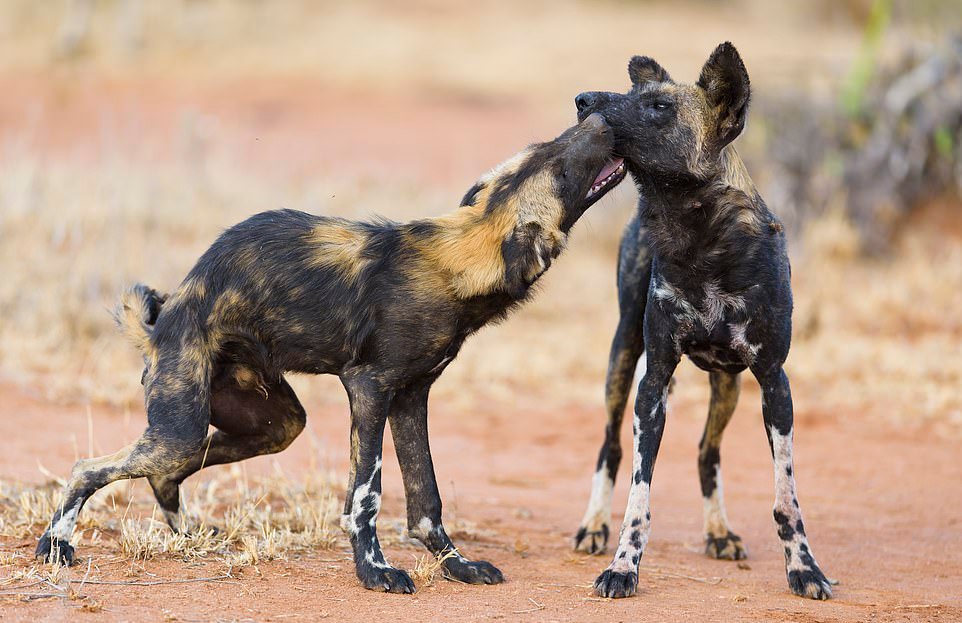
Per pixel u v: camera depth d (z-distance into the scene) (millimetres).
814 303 31219
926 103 38750
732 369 14938
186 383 13312
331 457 20391
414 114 68875
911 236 37562
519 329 32500
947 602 13766
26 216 32031
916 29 41312
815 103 39500
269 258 13688
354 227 14031
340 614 11969
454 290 13508
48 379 23375
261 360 13820
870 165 38000
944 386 26969
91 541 13992
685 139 14141
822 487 20766
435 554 13992
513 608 12586
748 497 20094
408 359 13453
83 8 79375
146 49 78875
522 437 24000
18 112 63844
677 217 14203
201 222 34844
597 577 13852
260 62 78125
